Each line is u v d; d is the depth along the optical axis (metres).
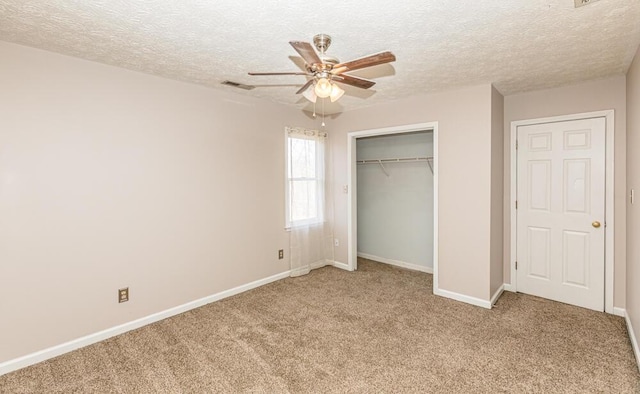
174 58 2.62
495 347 2.57
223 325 2.99
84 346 2.64
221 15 1.93
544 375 2.20
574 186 3.38
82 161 2.62
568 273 3.44
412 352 2.51
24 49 2.34
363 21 2.01
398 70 2.89
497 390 2.06
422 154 4.66
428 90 3.54
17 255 2.34
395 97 3.85
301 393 2.05
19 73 2.32
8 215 2.30
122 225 2.86
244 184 3.82
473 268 3.44
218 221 3.58
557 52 2.51
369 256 5.41
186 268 3.31
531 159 3.63
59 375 2.26
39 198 2.42
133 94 2.90
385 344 2.63
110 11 1.88
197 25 2.06
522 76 3.07
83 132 2.62
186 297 3.32
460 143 3.49
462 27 2.10
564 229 3.45
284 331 2.86
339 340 2.70
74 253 2.60
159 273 3.11
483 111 3.32
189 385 2.13
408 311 3.27
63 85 2.52
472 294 3.45
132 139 2.90
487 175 3.31
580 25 2.07
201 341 2.70
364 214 5.45
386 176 5.10
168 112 3.14
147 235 3.02
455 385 2.11
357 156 5.48
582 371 2.24
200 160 3.40
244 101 3.79
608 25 2.07
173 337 2.77
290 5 1.81
